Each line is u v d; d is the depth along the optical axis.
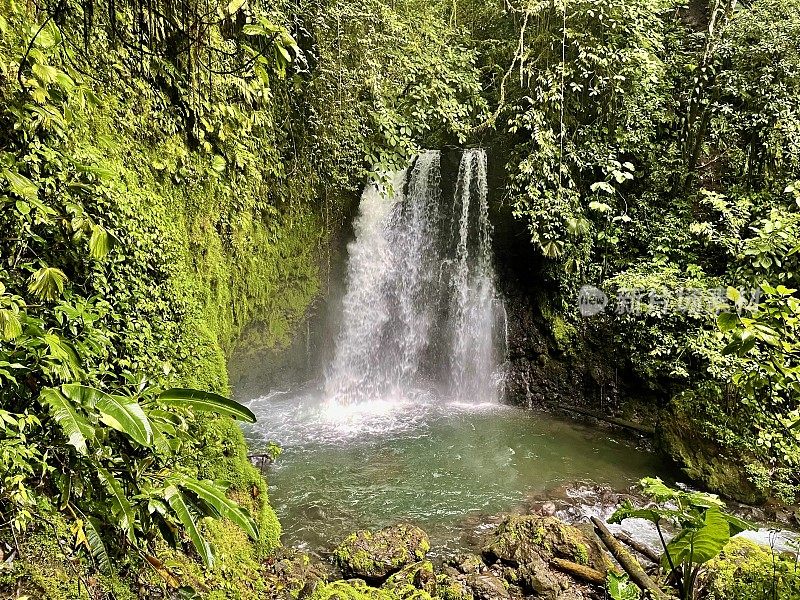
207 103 4.92
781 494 5.16
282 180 6.77
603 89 7.90
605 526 4.94
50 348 2.29
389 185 7.63
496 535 4.61
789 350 2.57
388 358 9.09
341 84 6.74
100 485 2.47
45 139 2.95
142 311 3.45
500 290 9.18
